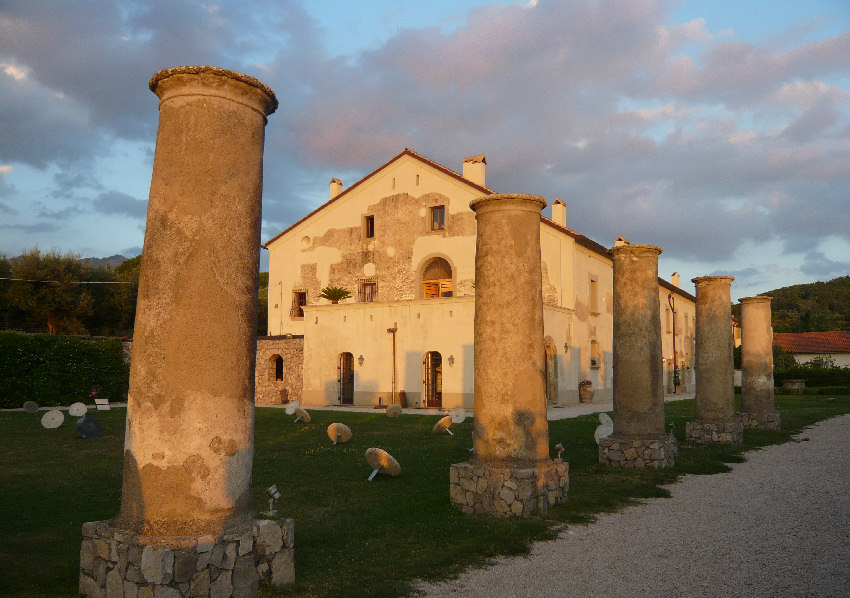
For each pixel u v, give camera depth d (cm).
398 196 3447
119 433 1766
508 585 607
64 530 764
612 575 639
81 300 4159
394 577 618
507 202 948
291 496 993
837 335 6134
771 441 1739
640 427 1316
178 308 546
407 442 1658
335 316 3284
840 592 592
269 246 3894
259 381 3578
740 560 690
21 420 2034
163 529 518
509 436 908
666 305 4731
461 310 2903
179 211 557
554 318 3086
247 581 541
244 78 588
